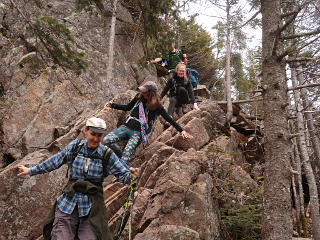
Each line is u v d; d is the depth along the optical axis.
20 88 6.43
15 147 5.88
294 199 8.56
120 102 6.07
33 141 6.01
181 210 4.05
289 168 4.59
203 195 4.21
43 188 4.68
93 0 7.65
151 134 6.14
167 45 8.26
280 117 4.79
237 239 4.75
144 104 4.65
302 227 7.48
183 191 4.15
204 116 7.10
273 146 4.70
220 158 5.71
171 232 3.58
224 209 4.89
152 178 4.76
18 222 4.41
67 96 6.86
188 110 7.82
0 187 4.37
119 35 9.54
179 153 5.20
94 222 2.57
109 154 2.80
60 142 5.36
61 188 4.87
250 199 5.27
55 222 2.61
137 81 9.17
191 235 3.57
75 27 8.15
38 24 5.40
